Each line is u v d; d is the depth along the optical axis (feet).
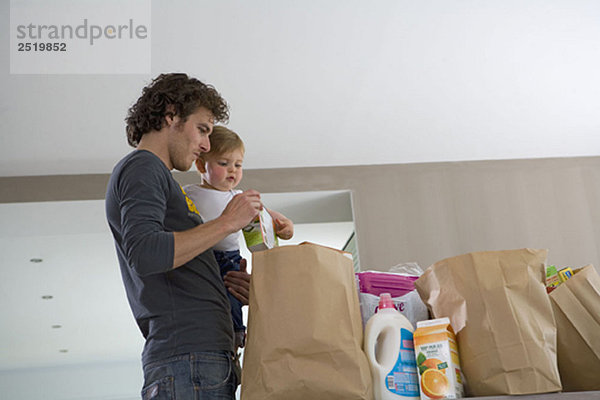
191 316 5.47
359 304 5.90
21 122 13.23
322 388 5.18
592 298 6.05
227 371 5.48
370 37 12.47
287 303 5.44
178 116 6.23
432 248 14.89
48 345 27.91
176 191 5.92
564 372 6.00
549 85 13.84
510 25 12.46
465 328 5.59
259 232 6.36
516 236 15.10
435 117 14.40
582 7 12.14
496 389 5.32
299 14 11.82
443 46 12.82
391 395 5.39
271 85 13.23
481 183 15.52
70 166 14.40
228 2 11.42
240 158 8.74
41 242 17.30
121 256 5.86
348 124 14.34
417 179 15.46
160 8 11.43
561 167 15.78
